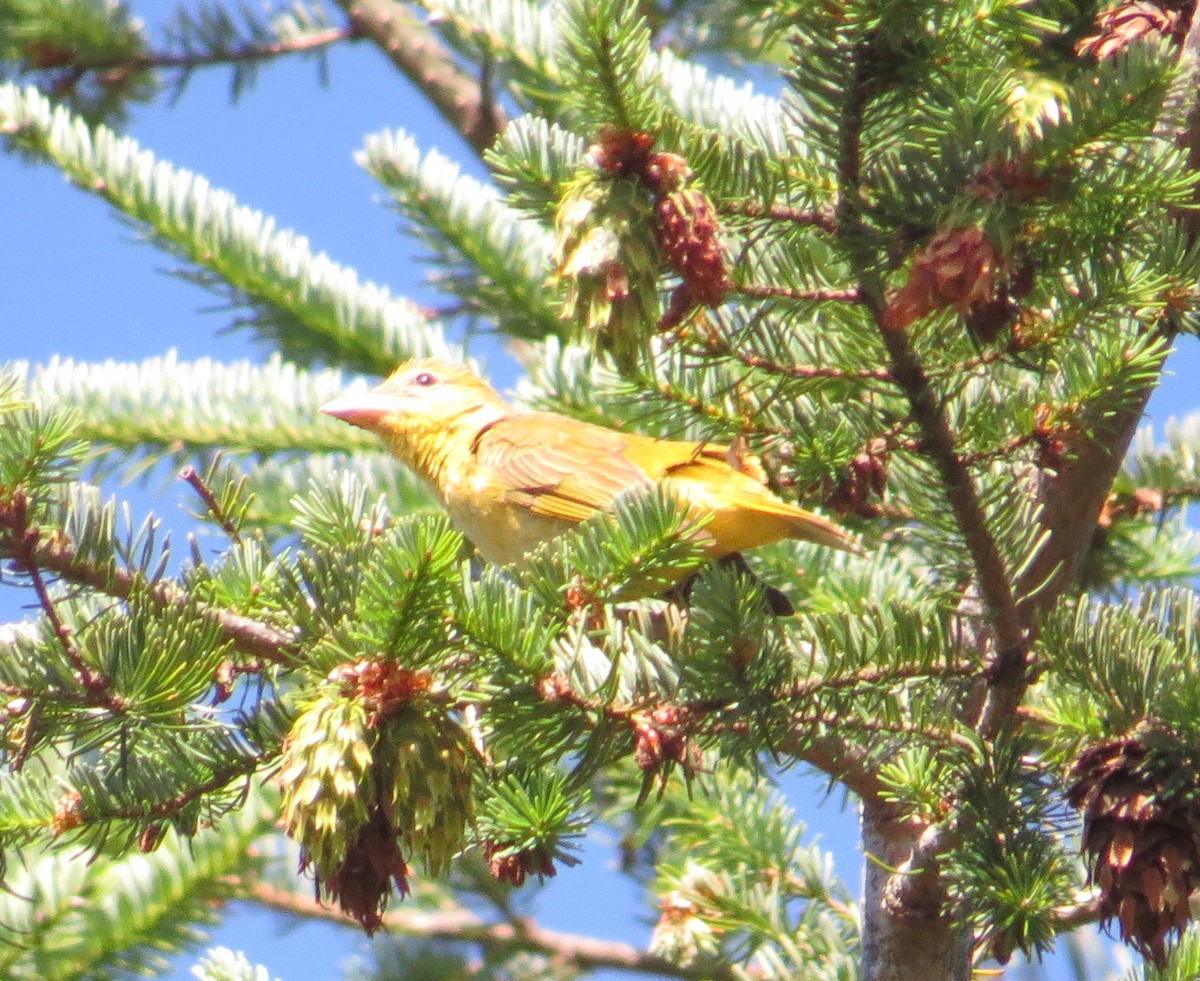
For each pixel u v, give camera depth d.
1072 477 7.58
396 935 12.50
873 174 6.05
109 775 6.01
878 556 9.52
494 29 12.28
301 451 11.77
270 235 12.22
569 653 5.72
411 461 10.48
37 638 6.07
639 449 9.21
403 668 5.50
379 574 5.27
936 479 7.17
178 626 5.87
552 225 6.81
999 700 6.68
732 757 6.47
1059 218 5.92
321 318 12.34
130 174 11.84
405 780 5.34
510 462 9.53
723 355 6.79
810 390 6.84
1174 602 6.62
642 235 5.75
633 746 5.97
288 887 10.83
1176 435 10.35
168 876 9.41
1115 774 6.02
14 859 9.29
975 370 6.65
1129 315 6.44
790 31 6.32
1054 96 7.41
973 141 5.88
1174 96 6.44
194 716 6.21
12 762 5.80
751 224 6.23
